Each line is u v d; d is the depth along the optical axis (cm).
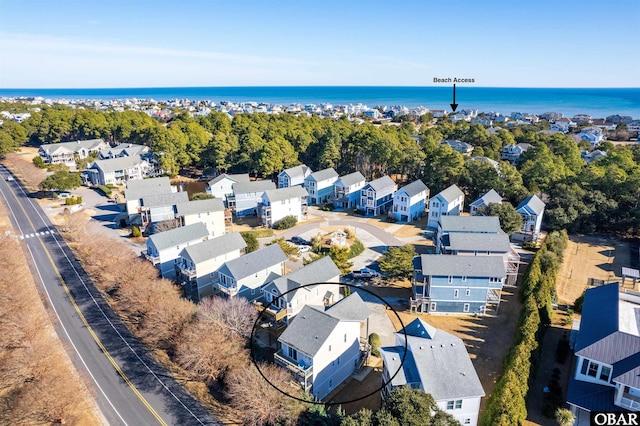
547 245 5906
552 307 4728
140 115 16862
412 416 2497
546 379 3597
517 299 4978
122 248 6069
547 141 11925
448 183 8738
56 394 3291
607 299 3822
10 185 10231
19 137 14288
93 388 3506
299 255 6175
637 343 3120
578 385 3241
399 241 6788
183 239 5553
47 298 4984
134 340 4184
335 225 7644
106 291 5156
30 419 3180
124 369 3750
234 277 4509
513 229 6462
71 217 7756
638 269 5753
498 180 8062
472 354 3950
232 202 8281
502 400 2856
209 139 12019
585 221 7119
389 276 5244
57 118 15488
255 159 10325
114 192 9725
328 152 10206
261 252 4981
